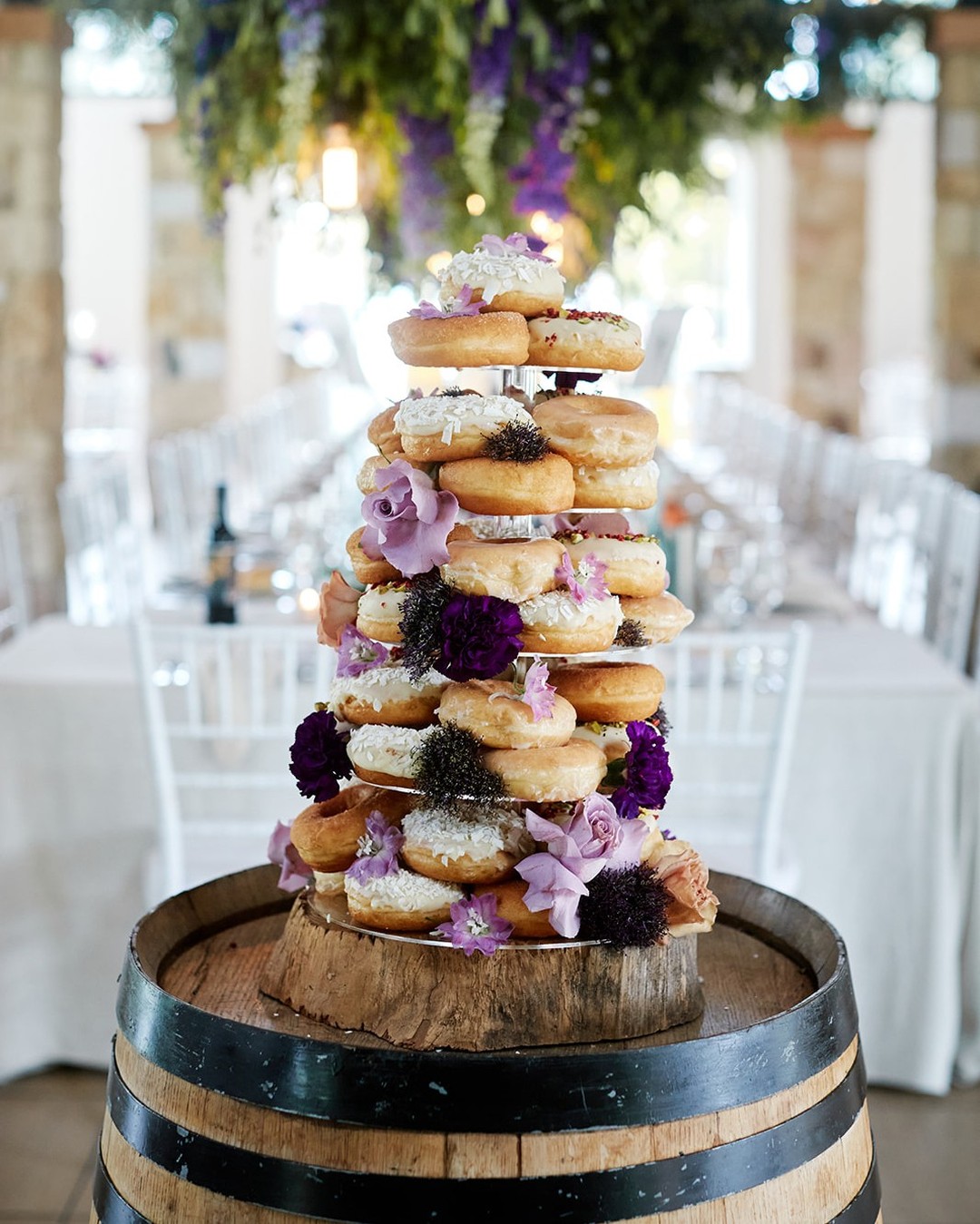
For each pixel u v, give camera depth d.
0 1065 3.04
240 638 2.70
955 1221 2.60
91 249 14.00
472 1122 1.28
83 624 3.54
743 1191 1.33
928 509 4.60
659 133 3.97
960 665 3.98
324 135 3.79
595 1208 1.28
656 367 4.15
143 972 1.47
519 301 1.47
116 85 13.56
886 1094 3.05
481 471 1.40
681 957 1.47
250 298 11.48
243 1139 1.32
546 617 1.41
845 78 5.14
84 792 2.98
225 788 2.99
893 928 2.98
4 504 4.39
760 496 7.54
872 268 14.19
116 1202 1.42
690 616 1.59
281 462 8.77
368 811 1.50
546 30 3.62
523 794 1.40
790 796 2.96
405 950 1.41
